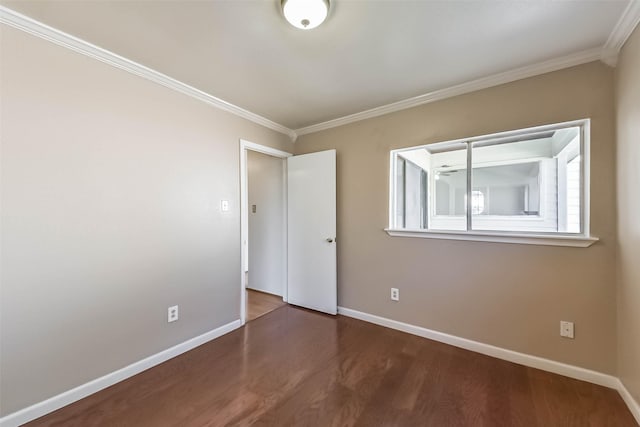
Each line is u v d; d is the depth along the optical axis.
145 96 2.11
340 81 2.27
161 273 2.21
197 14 1.50
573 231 2.01
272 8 1.46
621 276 1.71
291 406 1.68
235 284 2.83
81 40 1.72
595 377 1.86
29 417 1.56
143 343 2.08
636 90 1.50
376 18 1.53
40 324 1.61
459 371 2.02
